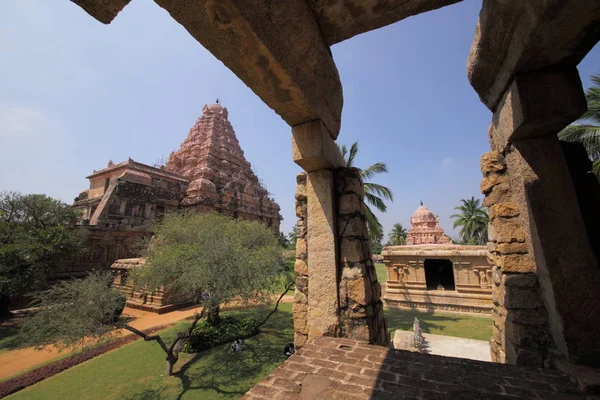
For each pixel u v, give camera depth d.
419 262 13.81
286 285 11.59
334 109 3.29
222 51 1.92
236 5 1.49
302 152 3.09
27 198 15.73
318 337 2.95
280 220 34.09
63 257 15.33
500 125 2.64
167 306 14.32
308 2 2.26
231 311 14.05
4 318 12.71
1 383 7.16
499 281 2.99
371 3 2.31
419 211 28.88
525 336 2.40
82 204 23.95
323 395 1.81
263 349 9.04
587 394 1.73
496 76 2.47
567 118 2.06
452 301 12.66
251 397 1.82
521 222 2.64
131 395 6.52
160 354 8.83
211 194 25.70
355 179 3.54
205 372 7.54
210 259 8.87
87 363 8.30
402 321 11.62
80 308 7.36
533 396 1.75
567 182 2.24
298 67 2.32
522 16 1.79
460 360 2.27
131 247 20.31
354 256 3.28
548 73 2.09
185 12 1.63
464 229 29.94
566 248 2.17
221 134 32.03
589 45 1.86
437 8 2.41
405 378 2.00
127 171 22.33
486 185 3.02
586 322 2.05
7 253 12.28
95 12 1.60
